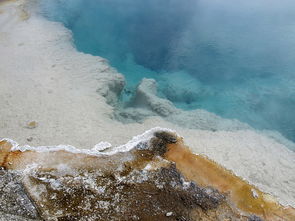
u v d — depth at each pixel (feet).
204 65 50.08
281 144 34.37
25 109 34.53
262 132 36.50
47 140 30.58
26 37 48.57
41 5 58.39
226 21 62.18
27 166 24.82
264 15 64.13
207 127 35.94
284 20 62.28
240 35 57.52
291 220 22.77
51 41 48.29
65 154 26.20
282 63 50.55
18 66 41.96
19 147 26.68
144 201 22.61
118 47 52.75
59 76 40.83
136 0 66.95
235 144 33.04
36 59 43.78
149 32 57.62
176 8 66.23
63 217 21.26
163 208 22.22
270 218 22.71
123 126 34.22
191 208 22.44
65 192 22.98
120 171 24.89
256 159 31.17
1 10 55.57
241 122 37.99
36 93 37.24
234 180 25.11
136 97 41.55
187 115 38.01
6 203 21.80
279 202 25.05
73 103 36.27
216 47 54.19
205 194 23.59
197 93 44.16
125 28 57.98
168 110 38.37
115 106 40.16
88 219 21.31
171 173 24.86
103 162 25.64
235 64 50.42
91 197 22.77
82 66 43.52
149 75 47.65
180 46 54.49
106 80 41.09
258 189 24.84
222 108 41.34
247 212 22.84
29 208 21.63
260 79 47.29
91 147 30.27
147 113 37.73
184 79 46.93
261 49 53.62
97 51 50.70
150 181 24.11
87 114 34.88
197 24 60.75
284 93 44.21
